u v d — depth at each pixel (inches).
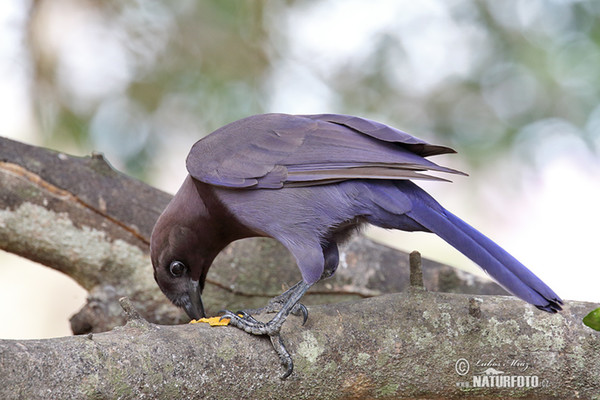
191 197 390.9
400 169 346.6
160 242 399.5
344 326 306.3
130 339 273.6
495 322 309.7
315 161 361.1
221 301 434.0
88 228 418.6
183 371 275.4
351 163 354.9
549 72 569.9
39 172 411.8
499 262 321.7
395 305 314.8
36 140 608.7
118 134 597.9
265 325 299.0
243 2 604.7
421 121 591.8
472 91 584.4
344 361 301.6
